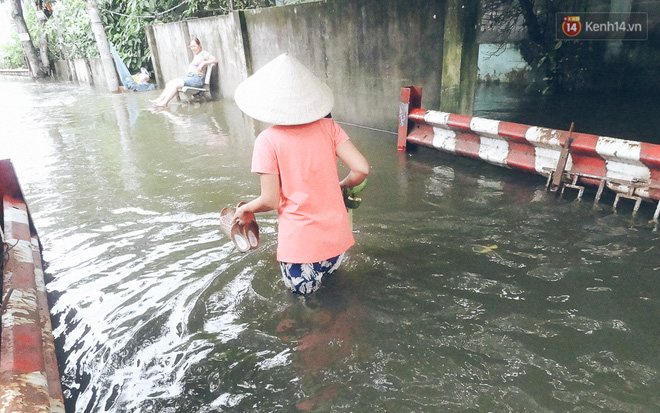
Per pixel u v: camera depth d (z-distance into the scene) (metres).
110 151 6.61
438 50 5.65
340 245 2.55
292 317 2.58
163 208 4.34
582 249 3.14
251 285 2.90
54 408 1.77
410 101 5.45
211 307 2.71
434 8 5.51
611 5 7.87
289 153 2.34
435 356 2.24
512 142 4.50
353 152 2.53
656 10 7.50
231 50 10.12
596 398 1.96
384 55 6.39
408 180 4.64
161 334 2.52
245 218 2.58
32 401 1.57
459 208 3.91
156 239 3.69
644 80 8.02
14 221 3.08
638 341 2.28
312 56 7.82
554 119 6.90
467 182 4.48
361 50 6.73
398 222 3.70
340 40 7.04
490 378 2.10
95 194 4.83
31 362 1.78
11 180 3.35
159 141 7.08
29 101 12.94
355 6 6.54
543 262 3.01
